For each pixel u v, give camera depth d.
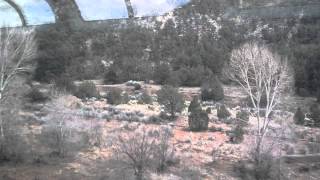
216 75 76.56
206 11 110.75
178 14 112.06
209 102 63.25
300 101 62.19
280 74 47.06
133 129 41.06
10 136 33.47
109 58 91.38
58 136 33.06
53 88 61.00
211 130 43.41
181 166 30.23
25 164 30.11
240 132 38.62
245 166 31.42
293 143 38.38
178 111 50.06
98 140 35.12
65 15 105.19
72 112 39.44
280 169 31.20
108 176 27.39
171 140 37.84
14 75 52.25
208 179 28.38
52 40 85.31
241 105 60.62
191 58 84.31
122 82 77.94
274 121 45.12
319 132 45.09
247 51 49.69
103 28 105.31
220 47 89.00
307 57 74.50
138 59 87.44
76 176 27.58
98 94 63.16
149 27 108.38
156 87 72.19
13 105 40.66
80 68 82.94
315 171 32.41
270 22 102.25
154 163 29.39
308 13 102.12
